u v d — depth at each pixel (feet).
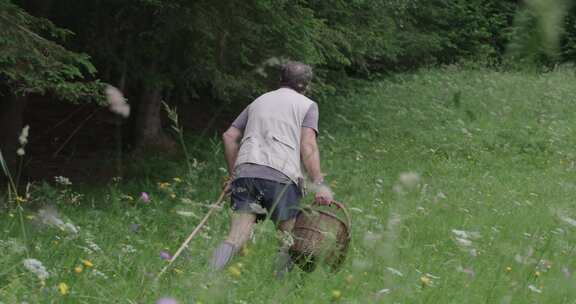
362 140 54.24
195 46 36.11
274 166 16.98
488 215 30.89
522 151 56.24
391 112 64.85
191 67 37.27
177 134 51.85
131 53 36.58
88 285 12.35
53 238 17.21
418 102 69.56
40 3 33.04
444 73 87.40
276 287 12.94
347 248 16.71
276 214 16.84
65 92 26.25
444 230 25.18
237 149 17.92
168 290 11.61
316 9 50.57
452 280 16.40
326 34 48.06
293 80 18.47
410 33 87.76
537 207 34.45
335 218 16.60
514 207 34.14
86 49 35.94
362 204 30.86
